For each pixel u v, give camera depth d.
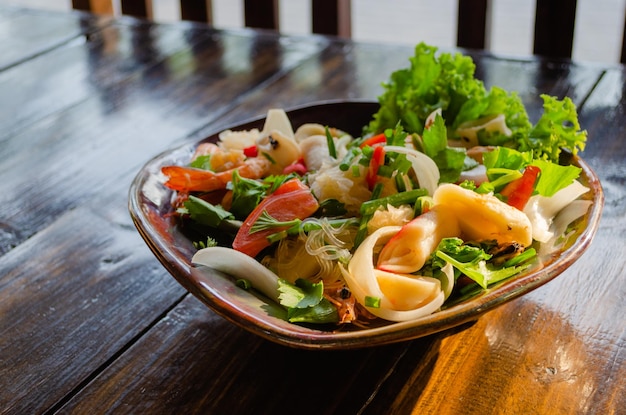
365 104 0.78
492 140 0.72
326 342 0.54
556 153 0.70
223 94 0.95
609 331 0.61
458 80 0.74
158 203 0.67
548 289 0.65
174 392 0.59
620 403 0.57
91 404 0.59
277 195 0.65
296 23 1.99
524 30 1.89
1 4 1.25
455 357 0.60
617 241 0.69
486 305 0.55
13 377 0.60
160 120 0.90
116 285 0.68
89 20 1.17
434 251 0.60
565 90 0.90
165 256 0.59
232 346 0.62
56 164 0.83
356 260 0.60
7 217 0.76
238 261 0.60
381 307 0.58
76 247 0.72
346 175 0.66
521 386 0.58
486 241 0.61
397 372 0.59
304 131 0.76
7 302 0.67
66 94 0.96
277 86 0.96
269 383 0.59
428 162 0.65
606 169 0.77
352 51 1.02
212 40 1.08
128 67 1.02
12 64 1.03
